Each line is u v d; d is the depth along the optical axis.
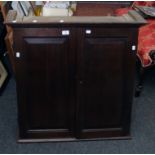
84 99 2.17
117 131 2.30
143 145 2.28
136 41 2.05
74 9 3.60
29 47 2.01
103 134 2.29
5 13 2.98
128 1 4.38
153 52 2.70
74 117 2.23
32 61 2.05
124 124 2.28
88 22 1.95
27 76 2.09
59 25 1.95
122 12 3.40
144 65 2.75
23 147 2.24
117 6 4.43
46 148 2.23
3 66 3.17
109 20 2.01
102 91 2.16
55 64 2.07
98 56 2.06
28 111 2.19
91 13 4.27
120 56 2.08
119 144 2.28
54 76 2.10
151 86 3.12
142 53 2.75
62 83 2.12
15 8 2.72
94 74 2.11
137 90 2.89
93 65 2.08
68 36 2.00
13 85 3.14
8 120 2.56
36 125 2.24
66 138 2.29
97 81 2.13
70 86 2.14
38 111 2.20
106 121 2.26
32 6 3.09
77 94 2.15
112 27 1.99
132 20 2.02
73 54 2.05
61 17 2.08
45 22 1.94
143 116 2.64
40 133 2.26
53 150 2.21
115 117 2.25
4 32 3.12
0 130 2.43
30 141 2.27
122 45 2.05
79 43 2.02
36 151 2.20
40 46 2.02
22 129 2.24
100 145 2.26
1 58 3.18
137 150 2.23
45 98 2.16
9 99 2.88
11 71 3.29
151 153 2.20
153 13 3.29
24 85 2.11
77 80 2.12
